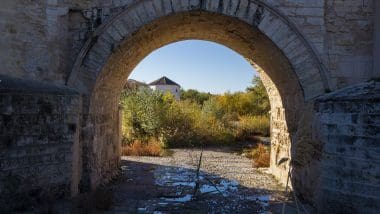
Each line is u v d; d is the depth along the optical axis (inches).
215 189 393.7
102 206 306.8
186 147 809.5
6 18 292.2
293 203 335.3
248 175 477.4
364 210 269.0
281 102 433.1
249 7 328.2
